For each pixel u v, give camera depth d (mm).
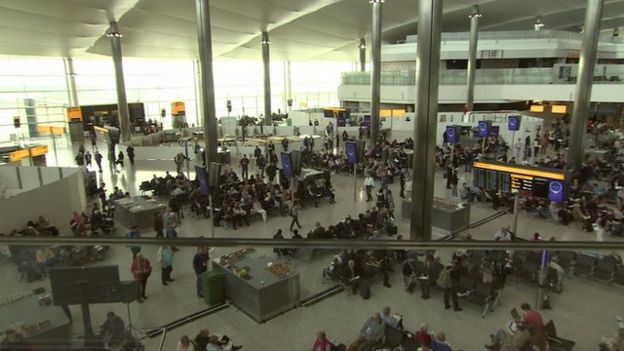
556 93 33094
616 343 4203
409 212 15500
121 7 23406
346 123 33531
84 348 3504
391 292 5293
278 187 17516
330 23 35906
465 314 4781
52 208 14445
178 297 5785
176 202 15680
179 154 23047
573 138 21938
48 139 35844
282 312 5742
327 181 18281
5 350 3391
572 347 4223
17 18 22859
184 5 25156
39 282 3432
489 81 35750
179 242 2744
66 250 3426
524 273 4391
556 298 4402
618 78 30469
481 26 46438
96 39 31594
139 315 4180
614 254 4152
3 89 34562
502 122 28719
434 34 12617
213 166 12258
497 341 4523
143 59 43281
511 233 12703
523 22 46406
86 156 24641
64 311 3461
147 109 45531
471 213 16328
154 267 5340
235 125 37844
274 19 29875
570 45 37781
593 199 15789
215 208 15484
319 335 5430
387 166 21266
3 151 23641
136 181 21922
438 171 23312
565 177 12500
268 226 15180
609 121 37625
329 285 5559
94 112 38875
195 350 5535
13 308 3395
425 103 12953
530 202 16094
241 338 5652
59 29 26188
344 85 41844
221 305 6043
